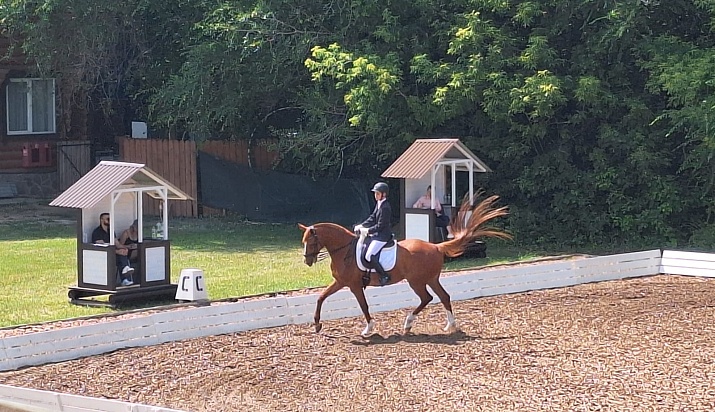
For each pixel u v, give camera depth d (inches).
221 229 1106.7
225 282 764.6
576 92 967.6
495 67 975.0
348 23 1034.1
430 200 879.7
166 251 692.1
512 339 587.2
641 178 992.9
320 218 1164.5
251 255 917.2
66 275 789.2
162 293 686.5
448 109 984.3
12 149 1336.1
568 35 1045.2
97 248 668.7
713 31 1015.6
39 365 525.7
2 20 1168.2
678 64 940.0
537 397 457.4
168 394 467.8
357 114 1003.3
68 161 1360.7
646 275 863.7
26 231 1056.8
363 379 492.7
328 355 547.5
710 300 722.2
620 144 997.8
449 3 1039.0
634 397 456.8
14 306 665.6
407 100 987.3
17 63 1325.0
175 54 1208.8
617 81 1021.8
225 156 1211.2
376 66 964.0
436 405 445.1
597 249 1002.7
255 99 1135.6
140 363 528.4
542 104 946.7
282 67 1074.1
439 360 533.6
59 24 1176.8
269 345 573.3
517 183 1035.9
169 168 1213.1
